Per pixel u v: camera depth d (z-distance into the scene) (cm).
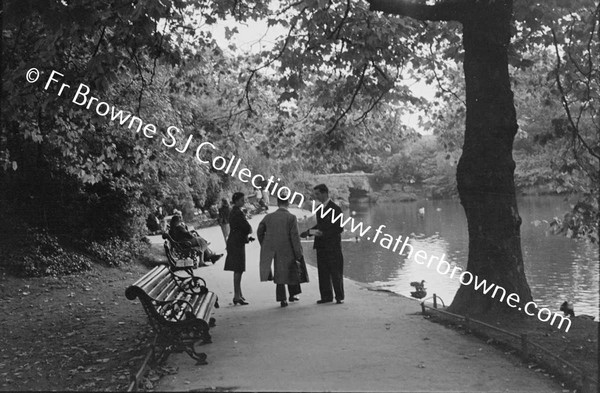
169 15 1127
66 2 909
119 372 738
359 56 1389
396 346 824
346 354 783
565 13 1359
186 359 776
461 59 1534
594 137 1441
